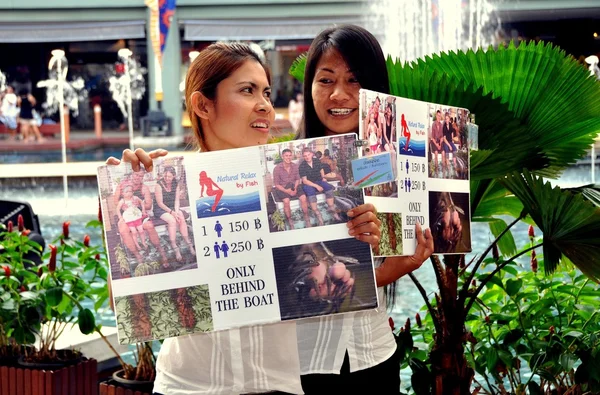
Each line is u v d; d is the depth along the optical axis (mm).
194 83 2133
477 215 2979
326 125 2422
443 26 20969
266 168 2002
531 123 2799
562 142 2838
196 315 1994
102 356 4426
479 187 2863
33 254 5559
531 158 2674
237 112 2100
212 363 2080
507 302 3414
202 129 2168
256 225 2002
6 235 3936
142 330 1987
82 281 3672
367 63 2361
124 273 1991
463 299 2791
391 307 2834
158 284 1991
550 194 2445
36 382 3518
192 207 1997
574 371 3303
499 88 2775
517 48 2734
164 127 22359
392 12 21344
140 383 3289
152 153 2006
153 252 1992
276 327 2080
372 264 2006
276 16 23219
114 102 25312
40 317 3742
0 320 3699
